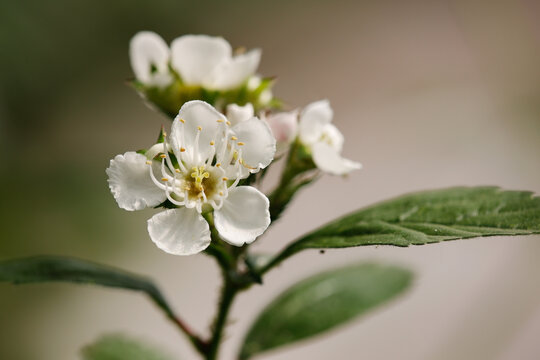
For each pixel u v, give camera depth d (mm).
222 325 157
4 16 329
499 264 291
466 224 141
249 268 149
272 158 142
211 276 291
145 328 273
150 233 139
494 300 279
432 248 297
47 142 334
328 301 174
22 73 334
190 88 160
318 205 316
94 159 333
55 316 277
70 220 291
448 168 336
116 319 278
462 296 282
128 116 373
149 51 164
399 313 278
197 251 138
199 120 142
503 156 341
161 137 141
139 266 286
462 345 269
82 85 365
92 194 305
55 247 283
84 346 180
